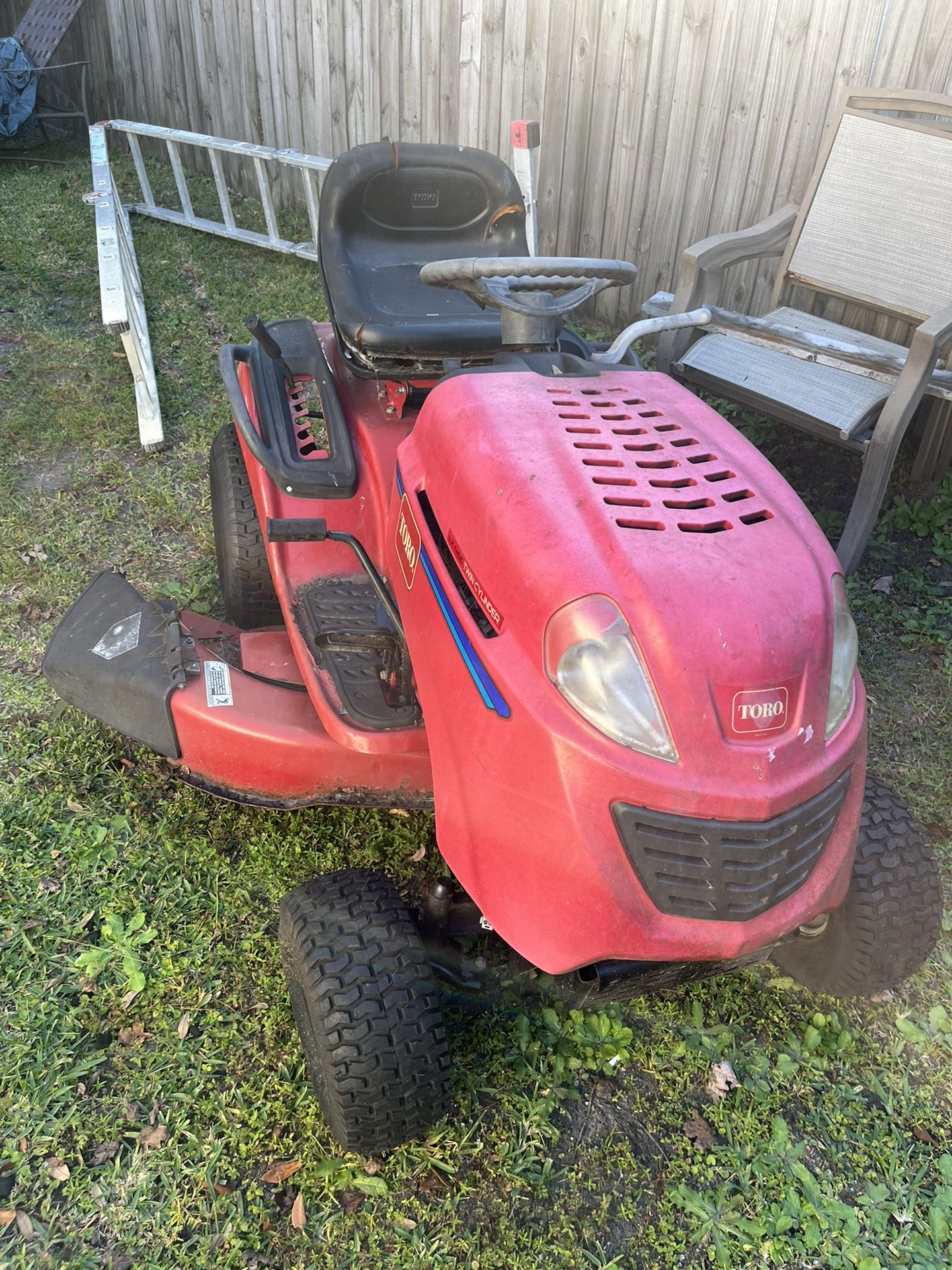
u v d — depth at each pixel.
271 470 2.85
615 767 1.72
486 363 3.00
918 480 4.85
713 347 4.32
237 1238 2.10
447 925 2.41
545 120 5.89
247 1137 2.28
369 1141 2.12
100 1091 2.35
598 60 5.52
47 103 9.45
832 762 1.86
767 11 4.84
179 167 7.06
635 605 1.76
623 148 5.63
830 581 1.95
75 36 9.02
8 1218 2.11
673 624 1.74
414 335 2.85
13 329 5.82
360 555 2.53
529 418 2.15
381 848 2.97
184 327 5.93
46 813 3.01
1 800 3.04
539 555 1.86
